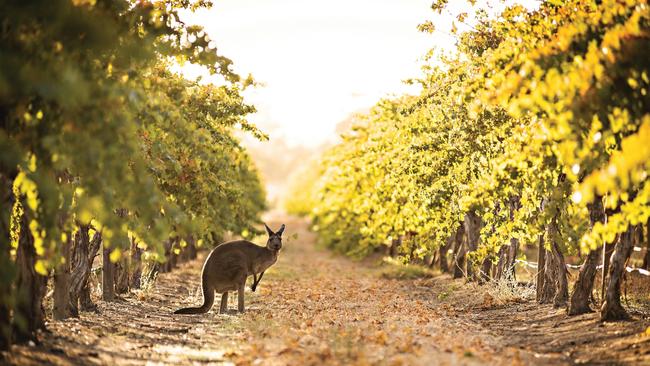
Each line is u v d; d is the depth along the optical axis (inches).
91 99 326.0
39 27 329.1
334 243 1937.7
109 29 339.3
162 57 507.5
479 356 402.3
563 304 621.6
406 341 444.1
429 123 712.4
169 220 439.8
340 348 415.2
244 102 585.0
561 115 369.1
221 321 593.9
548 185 522.9
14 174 383.9
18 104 344.8
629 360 406.9
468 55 617.0
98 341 451.2
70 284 546.6
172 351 439.2
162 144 477.7
